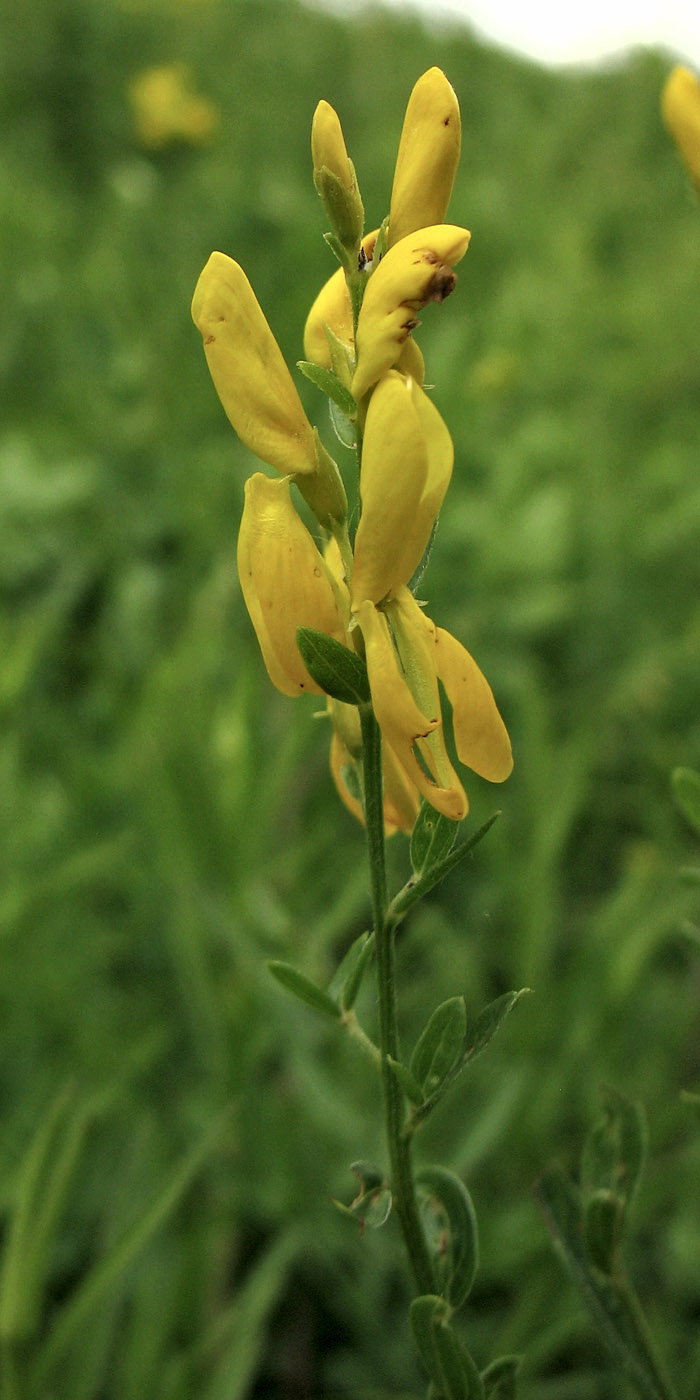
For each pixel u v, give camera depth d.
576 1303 0.24
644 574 0.48
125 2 1.06
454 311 0.68
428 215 0.17
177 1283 0.23
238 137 0.91
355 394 0.16
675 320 0.63
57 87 0.99
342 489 0.17
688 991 0.30
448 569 0.46
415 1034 0.30
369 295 0.16
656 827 0.35
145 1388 0.22
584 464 0.52
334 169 0.17
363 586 0.16
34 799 0.35
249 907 0.28
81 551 0.48
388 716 0.16
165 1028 0.30
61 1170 0.20
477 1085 0.28
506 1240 0.25
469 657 0.17
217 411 0.56
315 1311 0.28
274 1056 0.32
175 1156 0.27
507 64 1.24
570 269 0.69
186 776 0.28
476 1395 0.17
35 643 0.34
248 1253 0.28
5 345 0.60
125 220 0.66
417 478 0.16
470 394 0.54
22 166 0.89
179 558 0.49
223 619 0.43
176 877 0.28
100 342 0.54
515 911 0.30
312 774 0.37
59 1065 0.28
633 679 0.41
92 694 0.43
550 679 0.45
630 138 0.95
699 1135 0.26
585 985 0.28
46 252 0.71
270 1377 0.27
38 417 0.56
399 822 0.17
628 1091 0.27
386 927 0.17
